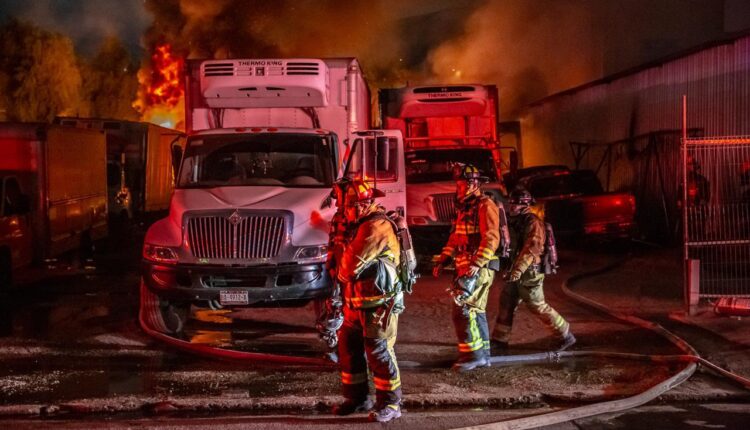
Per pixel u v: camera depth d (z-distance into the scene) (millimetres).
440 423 5570
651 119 18859
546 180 16672
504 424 5363
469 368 6973
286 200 8594
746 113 14977
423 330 8852
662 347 7824
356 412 5723
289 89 10688
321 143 9539
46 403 6109
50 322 9391
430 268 13961
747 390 6258
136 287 12227
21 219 12352
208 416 5816
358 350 5672
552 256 7500
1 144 13289
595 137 22797
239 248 8258
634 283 11891
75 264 15211
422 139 15781
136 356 7672
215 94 10750
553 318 7547
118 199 19078
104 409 5898
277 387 6535
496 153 16016
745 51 14945
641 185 19250
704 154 16016
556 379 6691
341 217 6504
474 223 6891
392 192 10367
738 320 8883
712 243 9328
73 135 15172
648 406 5957
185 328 9094
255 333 8812
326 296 8359
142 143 22312
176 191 9055
